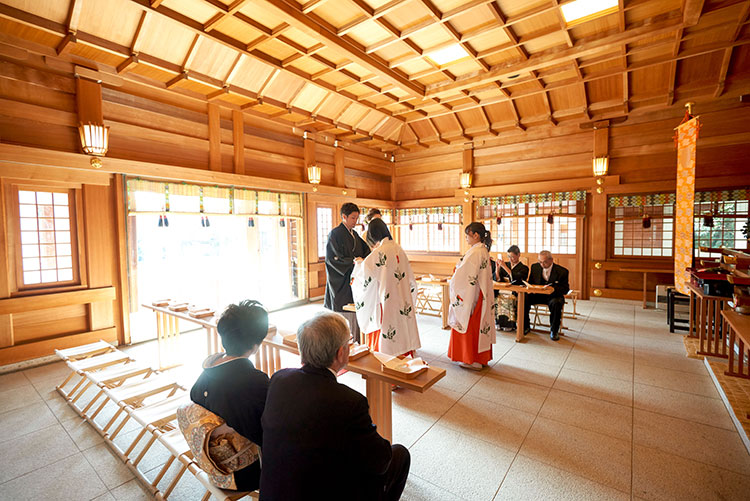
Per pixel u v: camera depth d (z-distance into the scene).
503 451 2.19
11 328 3.62
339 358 1.18
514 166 7.71
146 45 3.95
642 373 3.32
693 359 3.64
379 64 4.61
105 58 4.01
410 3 3.63
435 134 8.12
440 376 1.66
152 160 4.70
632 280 6.59
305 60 4.65
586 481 1.91
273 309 6.32
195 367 3.62
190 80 4.54
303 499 0.99
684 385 3.04
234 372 1.32
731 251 3.63
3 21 3.29
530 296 4.75
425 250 9.16
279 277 6.70
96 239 4.18
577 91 6.20
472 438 2.34
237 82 4.96
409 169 9.28
